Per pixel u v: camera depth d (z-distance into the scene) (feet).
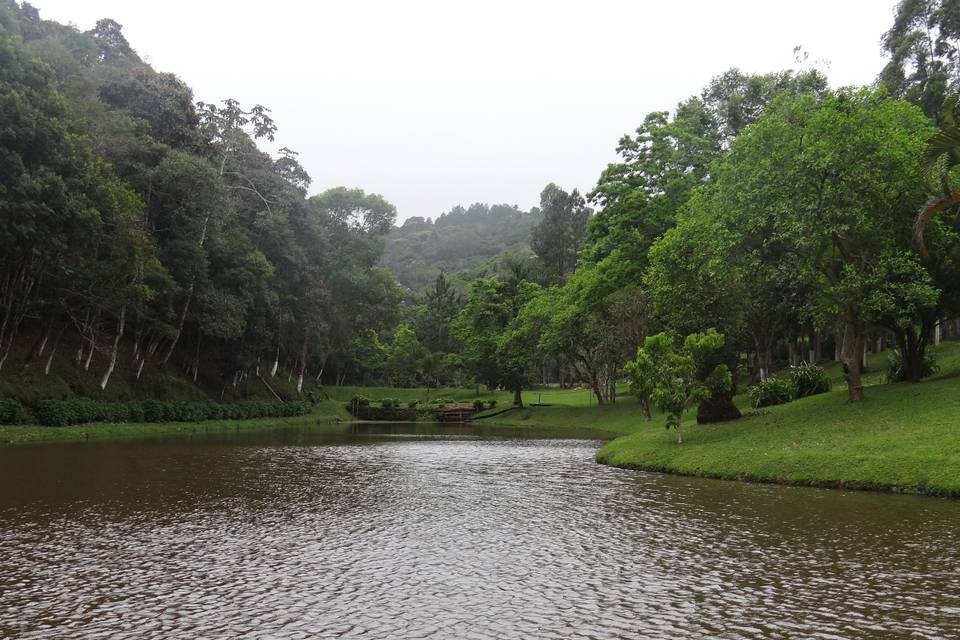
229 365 179.93
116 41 247.50
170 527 41.65
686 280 97.91
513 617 24.88
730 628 23.65
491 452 97.30
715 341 80.69
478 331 233.14
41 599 26.96
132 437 116.98
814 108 87.20
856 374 81.05
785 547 35.68
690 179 139.03
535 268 312.09
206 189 146.00
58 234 107.76
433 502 51.70
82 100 142.10
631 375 81.15
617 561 33.17
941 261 81.92
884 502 48.57
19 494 53.83
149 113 160.04
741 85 158.20
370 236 257.34
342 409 236.63
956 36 129.49
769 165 78.69
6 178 99.96
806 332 161.99
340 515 46.09
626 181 149.59
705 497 53.36
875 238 75.56
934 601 26.45
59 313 130.11
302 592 27.96
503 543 37.35
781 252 86.53
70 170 110.63
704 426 89.15
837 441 65.77
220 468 73.36
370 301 252.21
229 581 29.63
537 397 253.85
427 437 133.39
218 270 161.48
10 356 121.70
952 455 54.03
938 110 123.54
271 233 186.91
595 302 158.10
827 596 27.22
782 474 60.70
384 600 26.91
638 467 75.46
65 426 114.73
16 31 165.17
